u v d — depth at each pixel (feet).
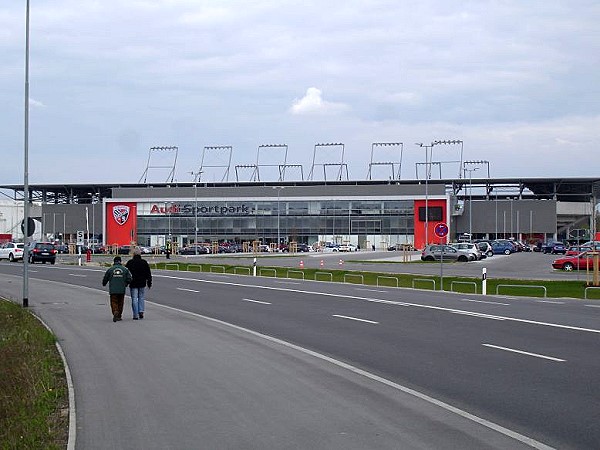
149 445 26.48
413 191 369.30
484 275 111.86
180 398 35.04
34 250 222.28
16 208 398.01
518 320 71.41
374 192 374.02
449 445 25.98
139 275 74.13
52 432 28.76
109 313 80.59
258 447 25.90
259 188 384.68
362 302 95.40
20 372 38.73
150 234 385.29
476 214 382.83
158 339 58.23
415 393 35.86
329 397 35.01
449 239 355.36
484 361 46.11
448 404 33.27
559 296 109.60
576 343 54.44
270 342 56.29
